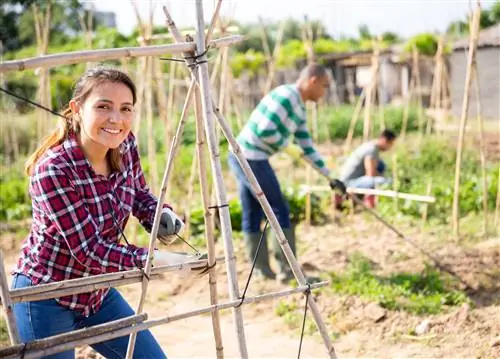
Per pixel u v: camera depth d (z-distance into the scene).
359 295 5.89
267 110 6.15
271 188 6.33
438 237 7.72
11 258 7.95
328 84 6.33
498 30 20.06
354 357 4.95
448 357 4.81
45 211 2.85
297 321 5.57
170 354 5.15
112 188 3.03
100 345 3.25
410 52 24.22
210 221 3.18
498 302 5.75
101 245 2.90
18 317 3.01
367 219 8.84
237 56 24.81
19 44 25.84
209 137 3.00
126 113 2.92
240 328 3.05
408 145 14.84
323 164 6.66
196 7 3.00
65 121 2.94
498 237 7.54
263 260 6.64
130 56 2.83
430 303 5.66
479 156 12.73
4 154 14.54
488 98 19.67
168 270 3.04
